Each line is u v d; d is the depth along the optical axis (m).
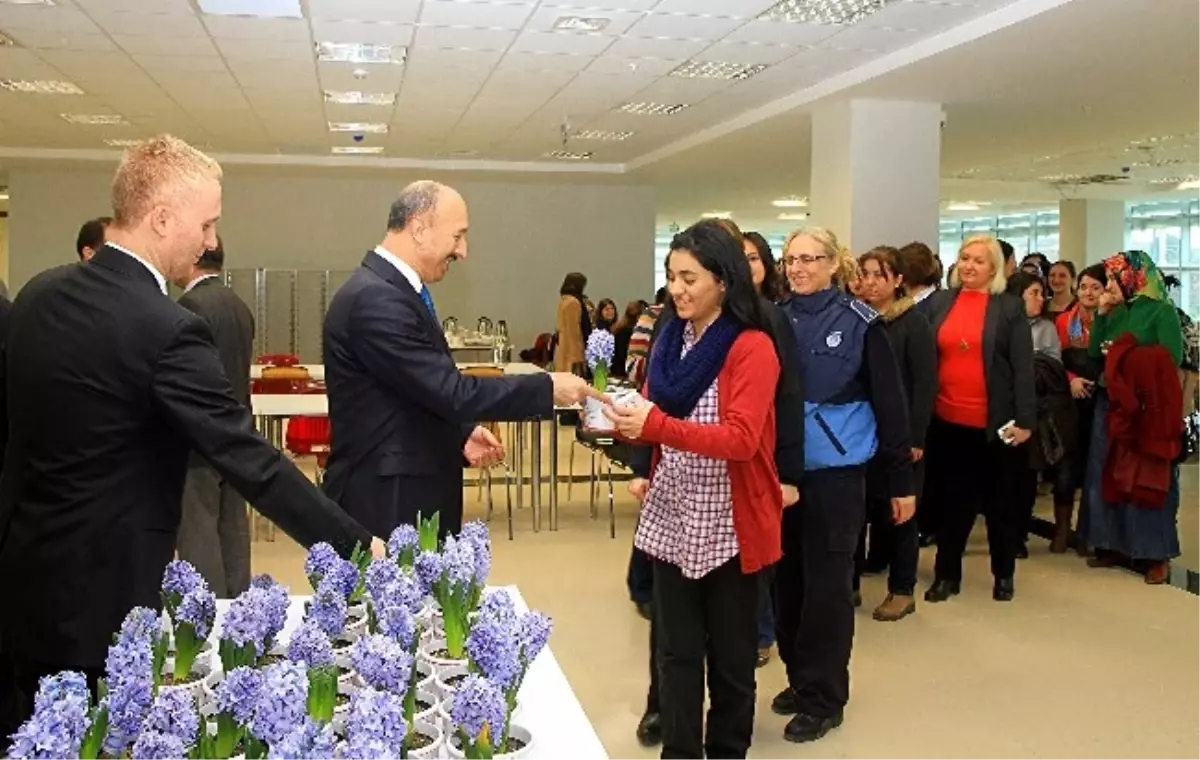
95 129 10.12
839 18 5.77
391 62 7.05
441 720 1.38
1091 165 11.92
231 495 3.72
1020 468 4.86
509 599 1.62
